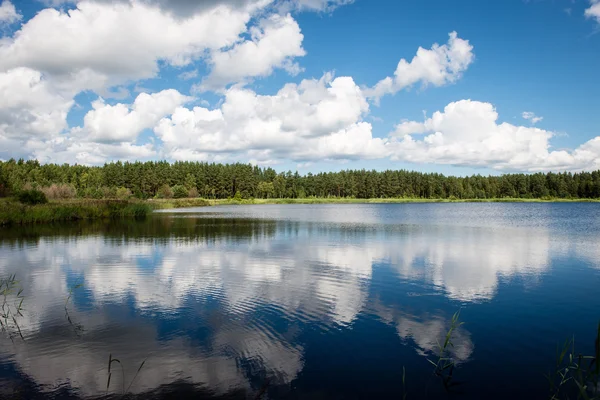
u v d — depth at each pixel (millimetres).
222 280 13562
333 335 8516
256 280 13578
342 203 136500
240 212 65625
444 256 19016
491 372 6918
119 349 7699
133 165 137625
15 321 9273
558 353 7770
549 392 6270
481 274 14891
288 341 8164
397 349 7820
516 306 10781
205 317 9609
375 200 144250
